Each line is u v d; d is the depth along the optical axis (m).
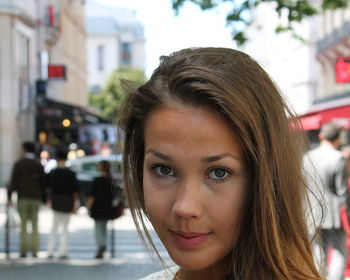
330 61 32.94
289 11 7.62
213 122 1.09
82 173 16.75
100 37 79.44
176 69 1.15
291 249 1.20
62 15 38.69
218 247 1.13
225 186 1.12
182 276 1.29
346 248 5.56
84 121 26.78
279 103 1.23
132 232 12.73
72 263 8.98
